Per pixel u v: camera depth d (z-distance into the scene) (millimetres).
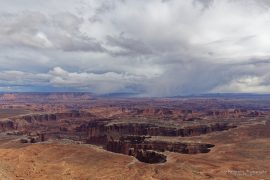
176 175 127562
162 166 140125
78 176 133000
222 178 123812
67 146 184750
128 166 143000
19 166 138625
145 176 128375
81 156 164625
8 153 163875
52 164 149125
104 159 157875
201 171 133250
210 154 167125
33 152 170125
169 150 197875
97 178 129375
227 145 191375
